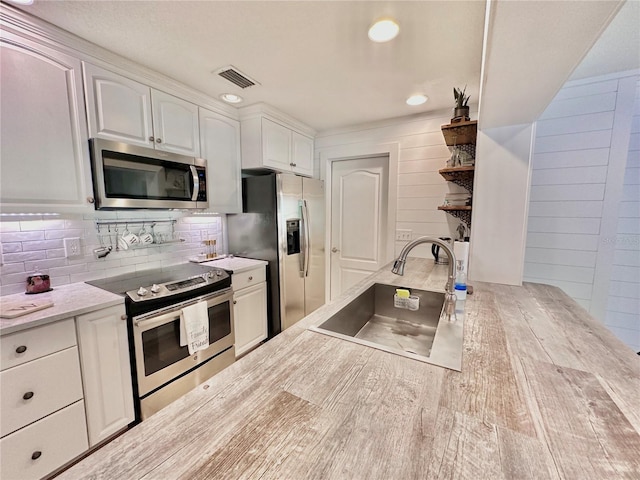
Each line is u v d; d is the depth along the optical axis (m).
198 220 2.58
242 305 2.33
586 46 0.92
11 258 1.54
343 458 0.51
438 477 0.47
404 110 2.53
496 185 1.76
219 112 2.35
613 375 0.77
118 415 1.52
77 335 1.35
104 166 1.60
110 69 1.64
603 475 0.47
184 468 0.49
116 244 2.00
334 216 3.29
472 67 1.76
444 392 0.70
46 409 1.26
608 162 1.97
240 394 0.69
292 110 2.53
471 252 1.85
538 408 0.64
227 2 1.21
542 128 2.12
